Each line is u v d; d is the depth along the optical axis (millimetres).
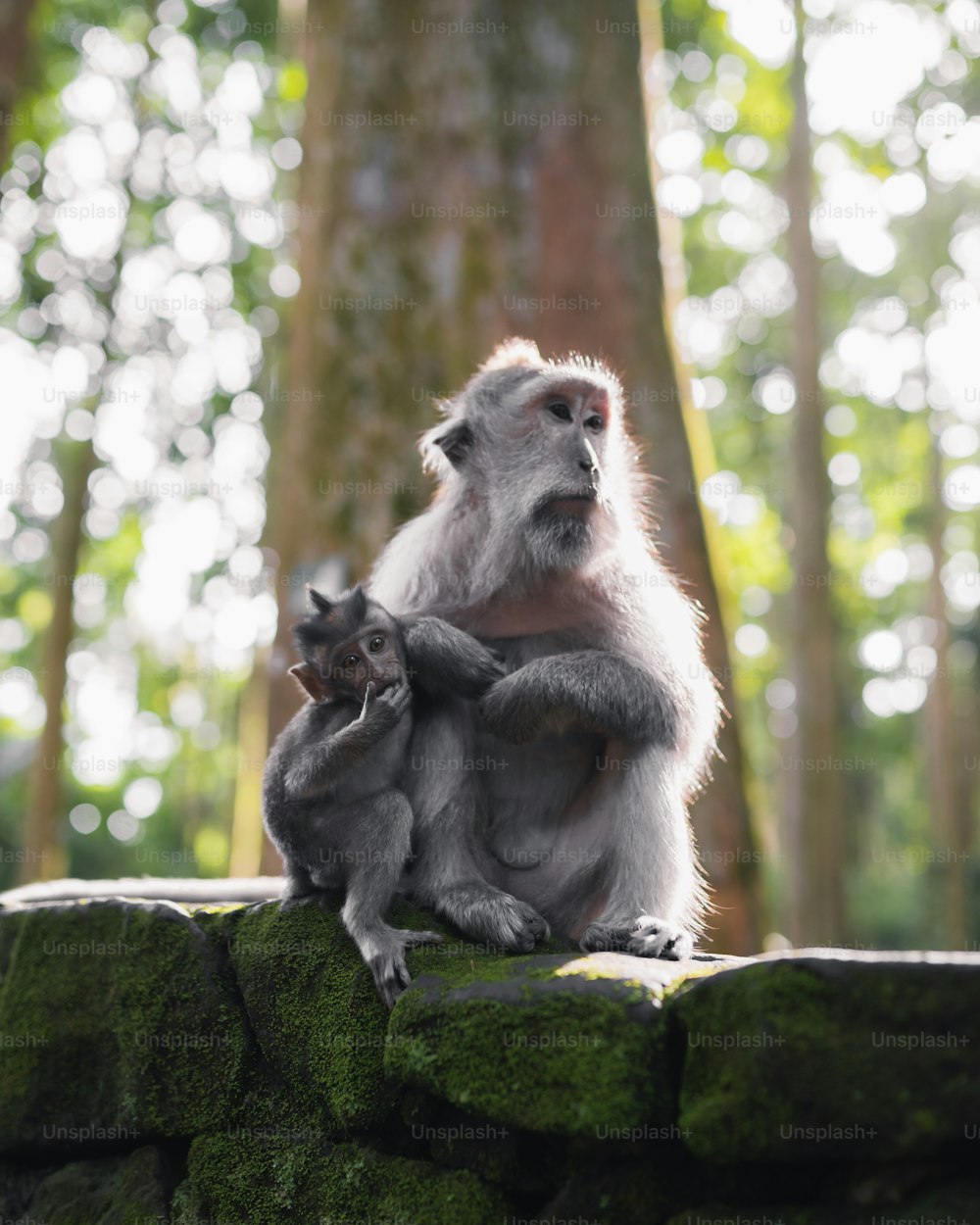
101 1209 6395
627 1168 4898
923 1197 4348
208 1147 6250
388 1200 5535
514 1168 5227
